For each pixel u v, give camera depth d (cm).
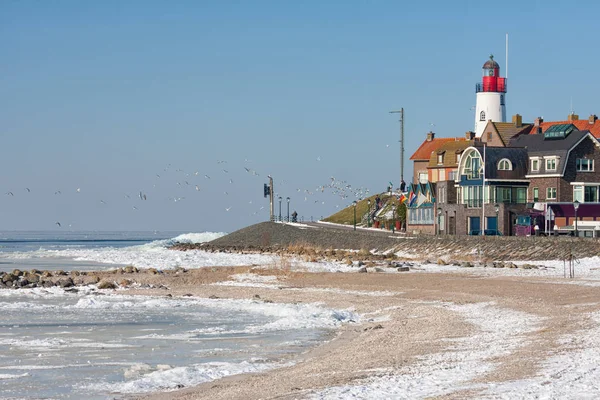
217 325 6825
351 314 7362
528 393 3438
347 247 17388
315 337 6066
